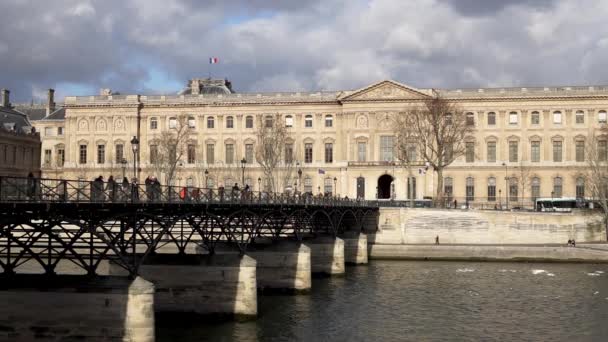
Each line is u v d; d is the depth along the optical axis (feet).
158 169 443.32
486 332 166.81
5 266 123.13
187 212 143.84
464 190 460.96
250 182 481.87
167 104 493.36
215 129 490.08
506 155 458.91
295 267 213.05
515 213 335.26
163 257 168.66
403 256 321.32
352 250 297.12
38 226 114.01
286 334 159.02
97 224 115.34
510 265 294.05
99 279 123.85
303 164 475.72
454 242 339.57
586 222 331.16
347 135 467.93
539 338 161.89
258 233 207.31
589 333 166.71
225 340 150.00
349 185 463.42
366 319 177.68
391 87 463.01
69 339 121.70
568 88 455.22
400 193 454.40
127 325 120.78
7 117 522.47
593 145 416.05
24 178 99.91
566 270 276.21
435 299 207.00
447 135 419.95
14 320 122.93
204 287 167.22
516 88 462.19
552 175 451.94
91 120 499.10
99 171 494.59
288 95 483.92
